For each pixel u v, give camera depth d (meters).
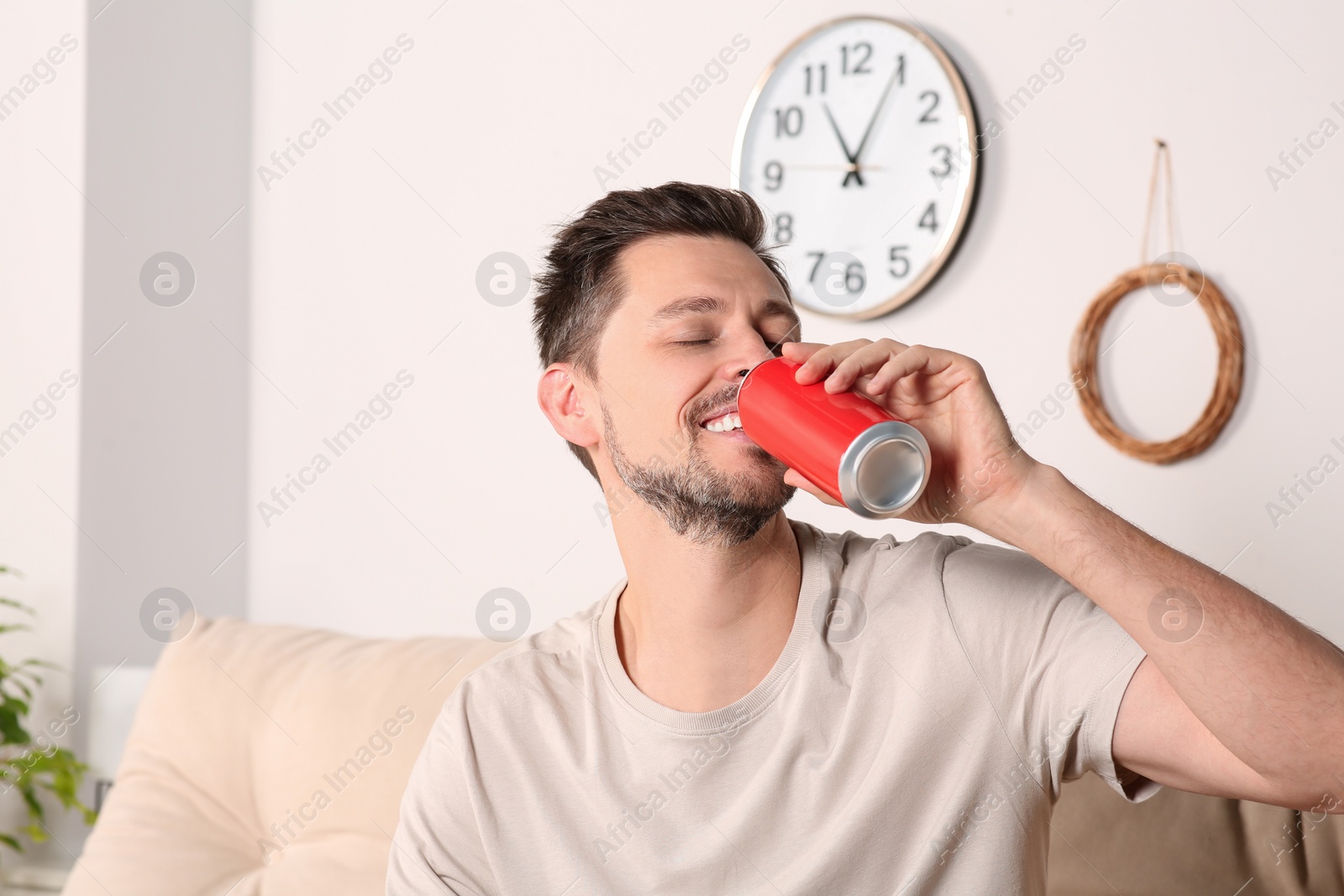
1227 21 1.53
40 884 2.12
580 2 1.98
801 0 1.81
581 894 0.96
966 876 0.90
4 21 2.23
